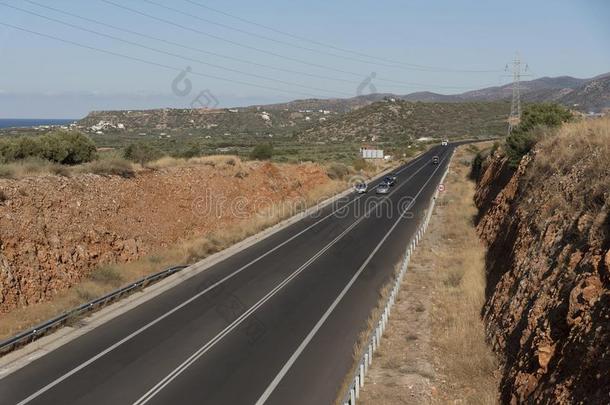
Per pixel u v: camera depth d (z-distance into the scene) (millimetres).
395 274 24703
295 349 15867
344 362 14906
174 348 15812
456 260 26312
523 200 21484
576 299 10594
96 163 30734
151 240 27688
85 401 12297
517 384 11445
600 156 15281
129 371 14086
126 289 21125
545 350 10875
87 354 15250
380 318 17625
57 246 21344
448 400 12625
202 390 13031
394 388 13219
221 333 17188
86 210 24906
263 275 24969
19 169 24625
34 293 18906
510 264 18094
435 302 20234
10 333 16125
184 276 24734
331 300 21000
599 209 12688
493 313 16516
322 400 12633
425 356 15258
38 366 14352
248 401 12523
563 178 17391
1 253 18734
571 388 9312
